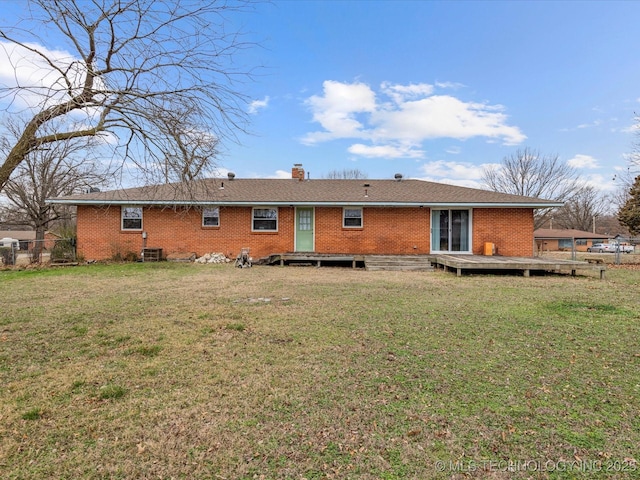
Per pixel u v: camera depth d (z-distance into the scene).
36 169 19.33
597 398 3.02
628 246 39.28
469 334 4.85
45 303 6.83
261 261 14.39
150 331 5.01
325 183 18.19
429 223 15.12
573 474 2.09
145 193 6.91
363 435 2.50
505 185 34.91
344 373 3.56
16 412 2.80
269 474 2.10
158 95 4.61
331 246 15.33
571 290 8.44
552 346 4.36
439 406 2.89
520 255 14.68
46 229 21.30
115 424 2.64
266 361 3.88
